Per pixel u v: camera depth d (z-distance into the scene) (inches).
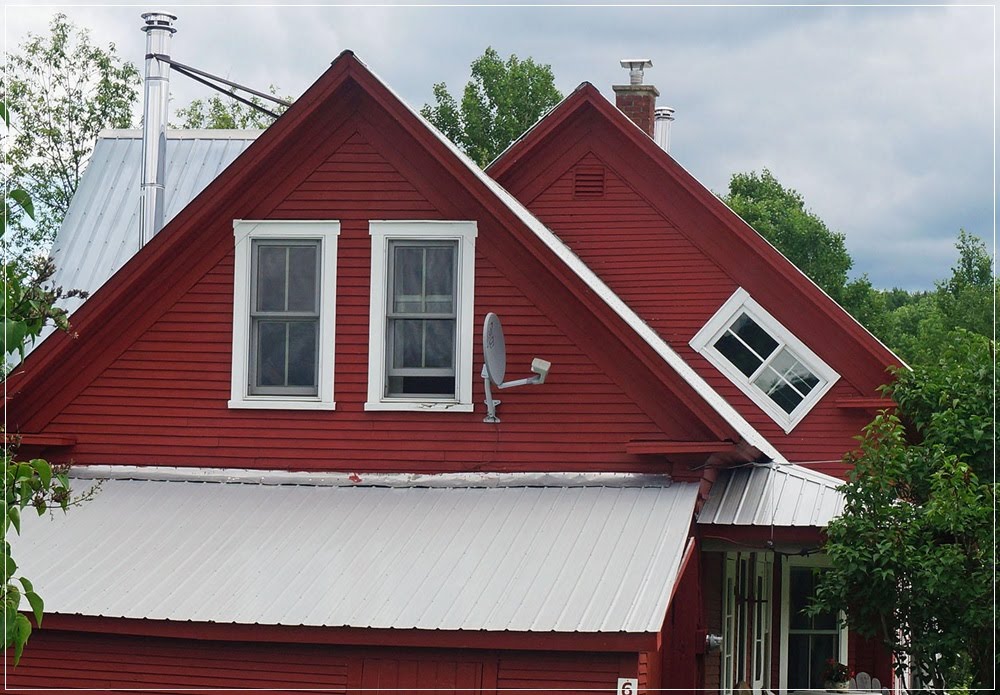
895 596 610.2
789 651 852.0
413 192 678.5
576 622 518.0
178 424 682.2
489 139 2049.7
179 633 546.3
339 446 671.1
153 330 689.0
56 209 1678.2
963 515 590.2
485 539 595.8
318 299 682.2
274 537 612.1
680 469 637.9
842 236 2440.9
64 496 417.4
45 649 585.3
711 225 950.4
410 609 539.8
